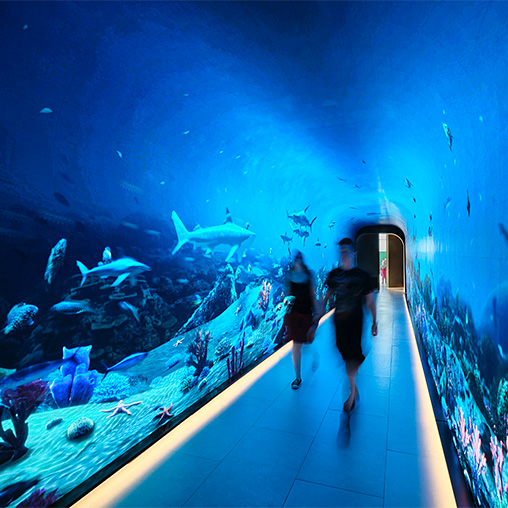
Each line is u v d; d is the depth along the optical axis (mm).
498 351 1719
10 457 1966
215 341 4336
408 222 10367
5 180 1938
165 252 3447
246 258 5277
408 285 11859
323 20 2391
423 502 2436
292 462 2914
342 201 9766
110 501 2459
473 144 2338
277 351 6395
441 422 3311
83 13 2012
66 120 2309
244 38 2588
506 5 1507
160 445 3193
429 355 4871
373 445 3143
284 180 6391
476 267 2215
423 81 2734
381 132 4359
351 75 3102
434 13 1994
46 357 2176
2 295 1914
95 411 2570
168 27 2363
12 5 1766
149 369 3166
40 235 2145
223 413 3824
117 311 2789
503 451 1607
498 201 1785
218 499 2492
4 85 1899
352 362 3785
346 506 2414
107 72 2418
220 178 4500
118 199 2840
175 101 3123
